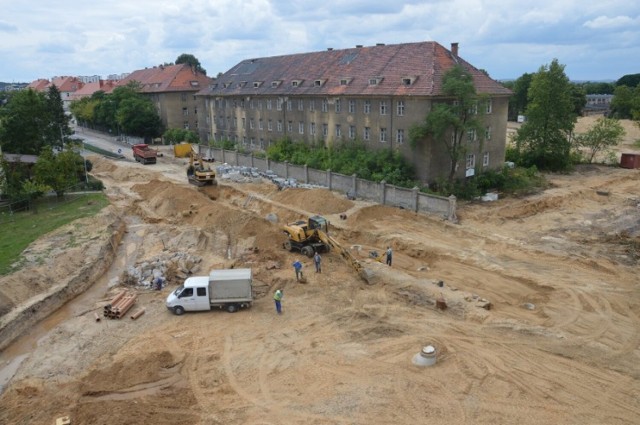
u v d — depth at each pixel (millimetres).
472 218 36312
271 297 26016
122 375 19109
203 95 74188
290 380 18656
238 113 68375
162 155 71562
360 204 40375
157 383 18781
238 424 16328
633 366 18672
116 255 33125
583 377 18031
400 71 45688
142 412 16938
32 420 16688
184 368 19766
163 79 90375
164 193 44656
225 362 20078
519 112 111375
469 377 18234
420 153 42812
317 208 39969
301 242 31094
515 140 56344
